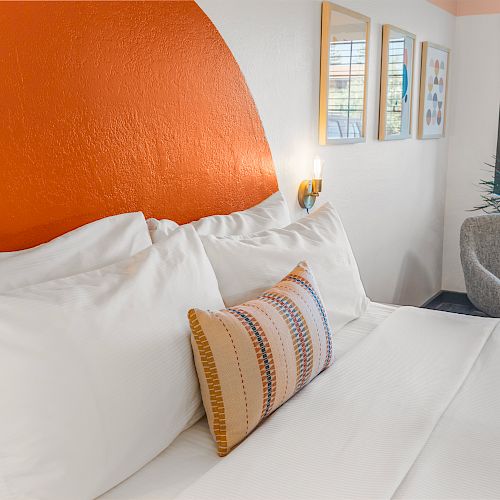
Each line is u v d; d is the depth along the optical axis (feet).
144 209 6.43
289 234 6.85
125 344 4.09
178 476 4.23
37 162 5.27
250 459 4.18
